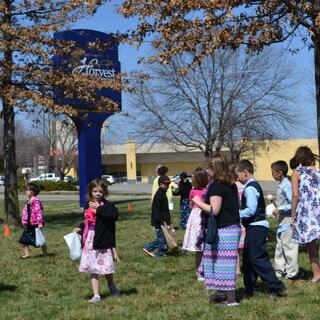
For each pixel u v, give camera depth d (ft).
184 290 27.20
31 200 38.96
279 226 28.66
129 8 33.73
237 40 32.73
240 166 24.86
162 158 261.24
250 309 22.43
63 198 125.29
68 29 62.23
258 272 24.50
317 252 27.20
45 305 25.08
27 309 24.40
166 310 22.95
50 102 58.23
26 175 194.90
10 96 57.41
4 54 58.59
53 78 59.62
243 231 28.27
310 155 26.50
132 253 38.86
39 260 37.76
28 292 28.22
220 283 22.95
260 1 32.04
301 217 26.25
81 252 25.70
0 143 232.32
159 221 37.27
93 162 84.99
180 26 32.94
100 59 70.59
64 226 62.28
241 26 32.71
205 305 23.48
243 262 25.05
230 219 22.76
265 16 32.83
